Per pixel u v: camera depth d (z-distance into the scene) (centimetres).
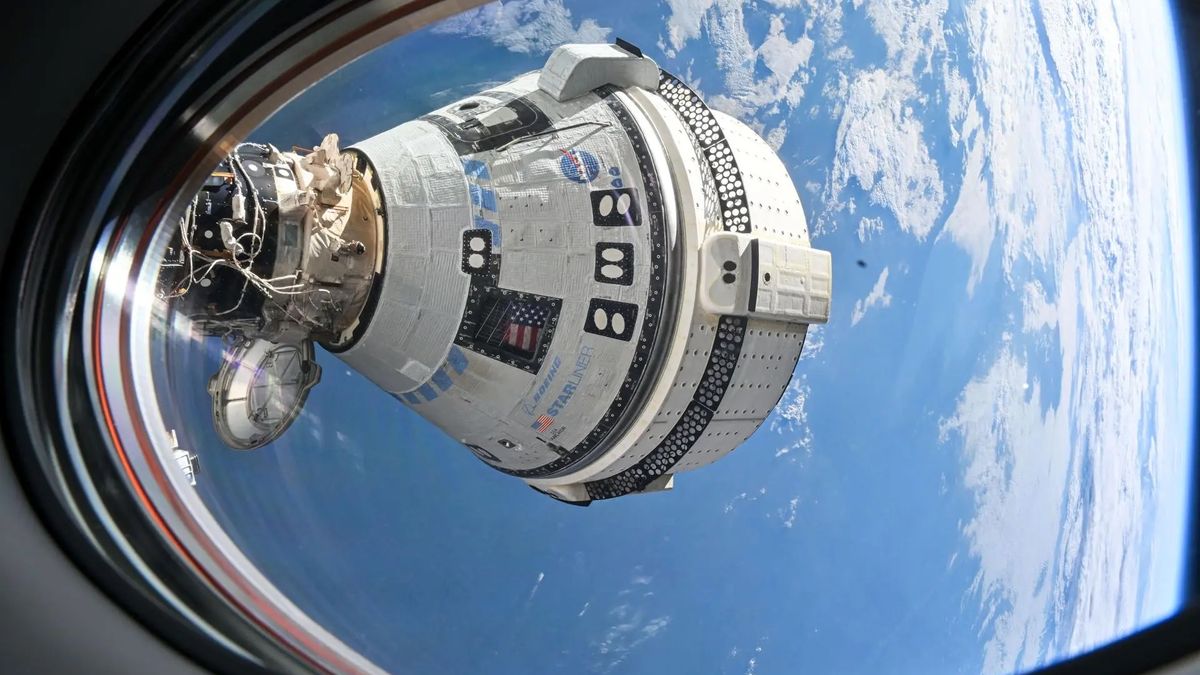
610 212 1383
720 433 1562
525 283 1347
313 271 1262
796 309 1460
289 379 1366
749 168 1495
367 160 1343
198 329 1212
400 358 1370
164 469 538
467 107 1452
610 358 1402
